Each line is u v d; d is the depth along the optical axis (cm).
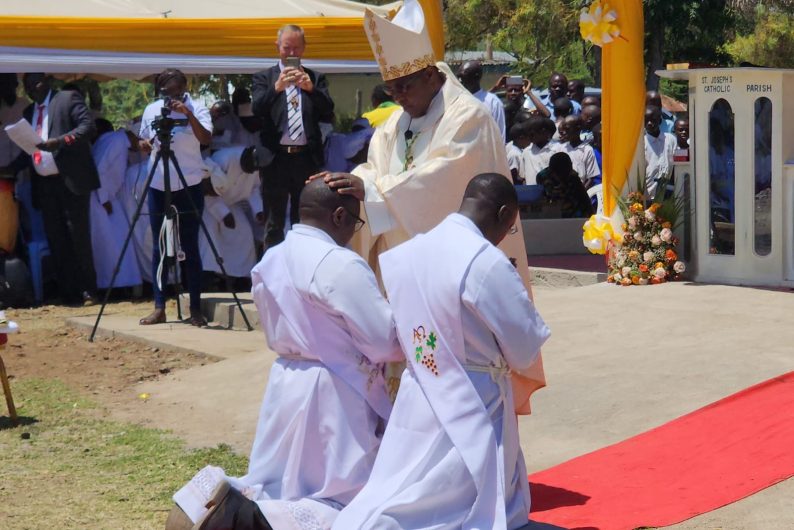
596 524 543
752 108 1016
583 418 716
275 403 504
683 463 624
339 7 1504
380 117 1009
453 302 459
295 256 497
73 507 617
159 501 627
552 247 1343
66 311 1254
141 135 1145
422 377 470
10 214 1288
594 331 888
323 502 490
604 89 1081
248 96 1380
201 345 1019
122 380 930
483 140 589
